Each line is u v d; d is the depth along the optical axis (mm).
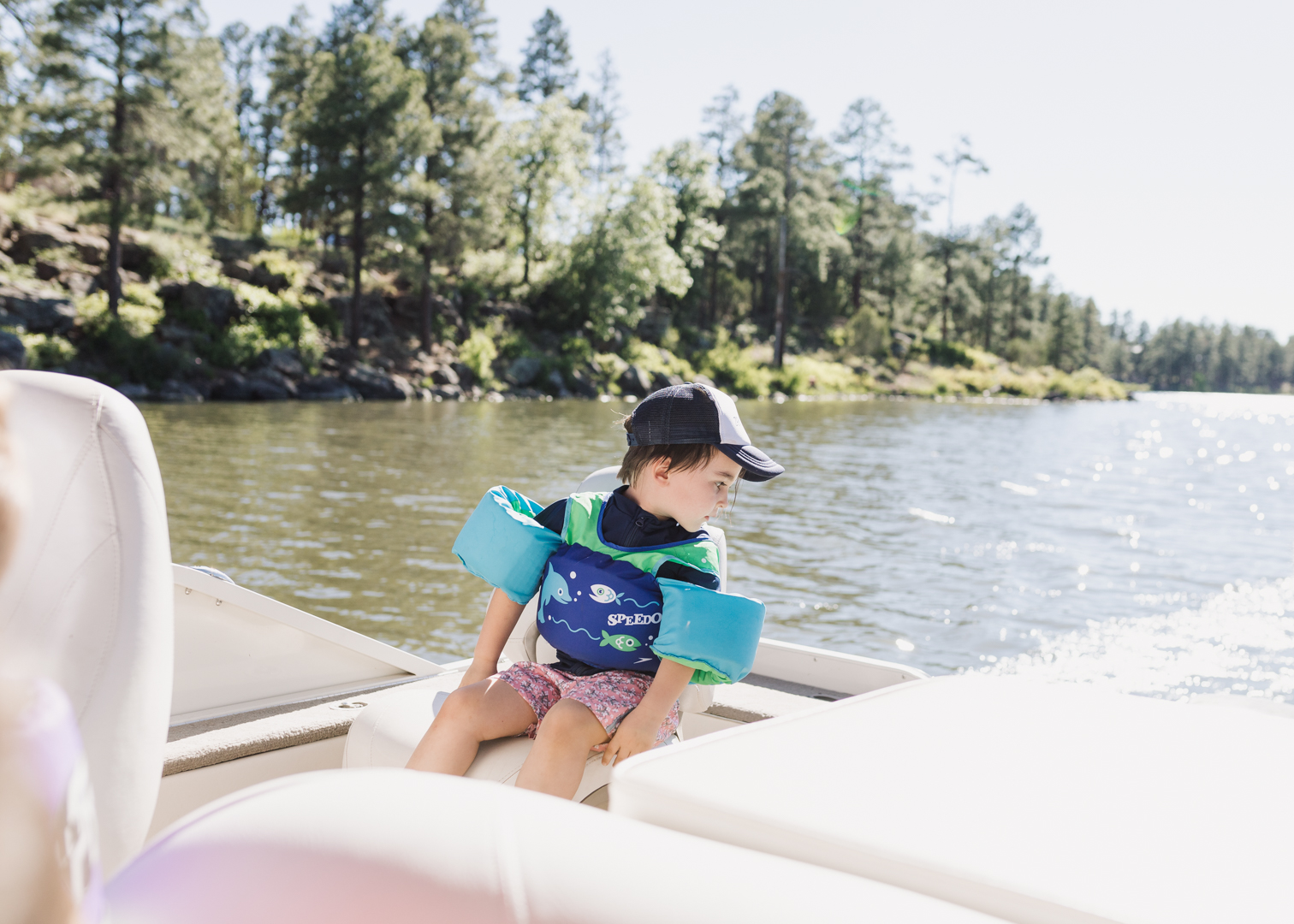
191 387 33500
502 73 52188
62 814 503
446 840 489
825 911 515
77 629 1250
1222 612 8953
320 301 41844
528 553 1915
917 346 74500
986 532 13383
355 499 14266
